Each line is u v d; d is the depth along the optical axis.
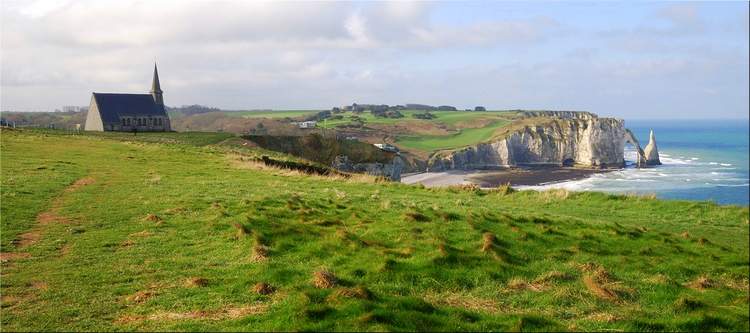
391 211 22.42
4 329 10.12
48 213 21.58
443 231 18.67
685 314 12.65
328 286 12.54
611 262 16.98
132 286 12.82
